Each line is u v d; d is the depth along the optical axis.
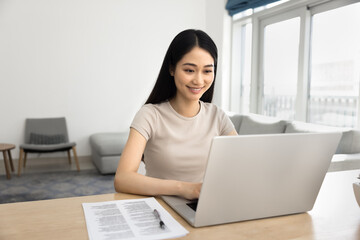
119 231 0.71
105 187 3.29
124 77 4.65
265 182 0.77
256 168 0.75
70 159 4.29
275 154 0.75
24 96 4.23
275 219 0.81
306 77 3.56
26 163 4.29
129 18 4.61
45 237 0.68
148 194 0.95
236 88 4.78
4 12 4.07
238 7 4.37
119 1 4.54
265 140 0.73
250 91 4.44
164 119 1.19
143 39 4.70
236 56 4.71
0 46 4.09
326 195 1.02
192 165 1.19
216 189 0.73
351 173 1.28
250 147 0.72
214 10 4.79
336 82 3.22
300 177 0.81
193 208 0.86
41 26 4.23
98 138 3.92
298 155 0.78
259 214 0.80
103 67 4.54
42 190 3.17
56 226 0.74
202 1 4.99
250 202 0.78
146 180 0.96
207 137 1.23
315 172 0.82
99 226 0.73
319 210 0.89
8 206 0.86
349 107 3.10
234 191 0.75
